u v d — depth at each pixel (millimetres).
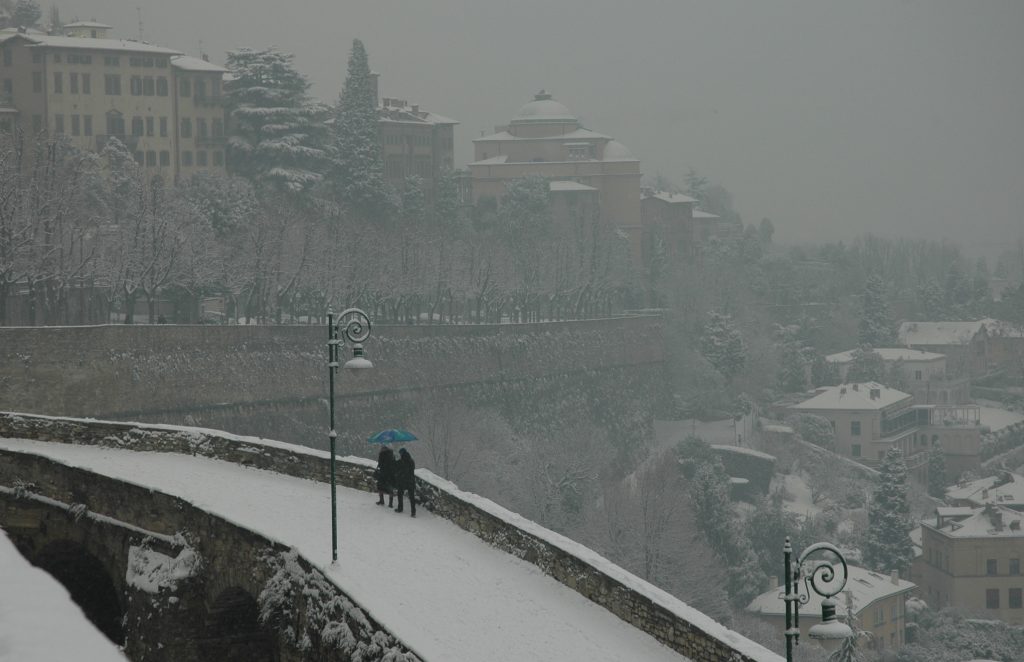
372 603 52531
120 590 77312
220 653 70625
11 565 17609
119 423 102250
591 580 59281
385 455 78500
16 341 177750
